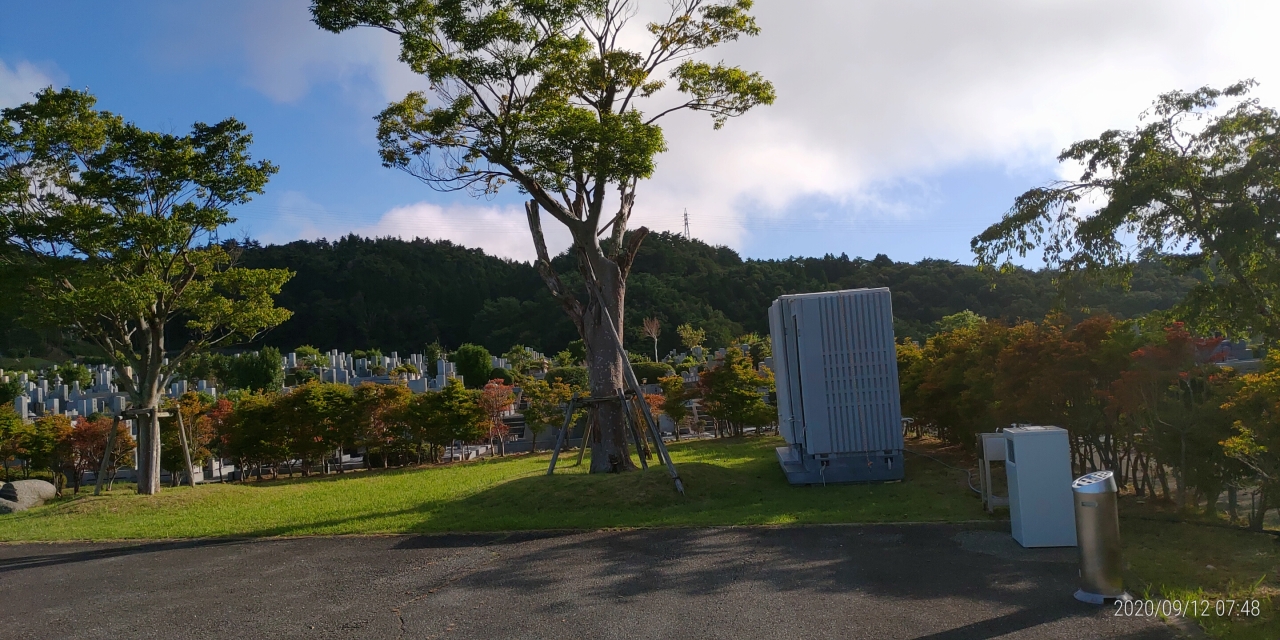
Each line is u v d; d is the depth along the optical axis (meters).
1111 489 5.11
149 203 13.95
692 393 23.50
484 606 5.60
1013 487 7.01
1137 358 8.06
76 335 16.45
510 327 79.62
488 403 22.69
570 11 11.68
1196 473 7.66
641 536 7.96
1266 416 6.42
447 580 6.47
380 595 6.09
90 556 8.78
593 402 12.66
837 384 11.45
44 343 63.94
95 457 19.80
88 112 13.63
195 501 13.28
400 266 101.44
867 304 11.51
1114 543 5.07
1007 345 10.95
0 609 6.36
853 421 11.38
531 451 24.12
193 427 20.38
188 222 13.59
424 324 92.25
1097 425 9.42
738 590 5.70
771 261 83.38
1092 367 9.01
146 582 7.12
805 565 6.40
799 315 11.59
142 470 14.59
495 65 11.47
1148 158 7.52
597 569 6.58
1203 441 7.49
